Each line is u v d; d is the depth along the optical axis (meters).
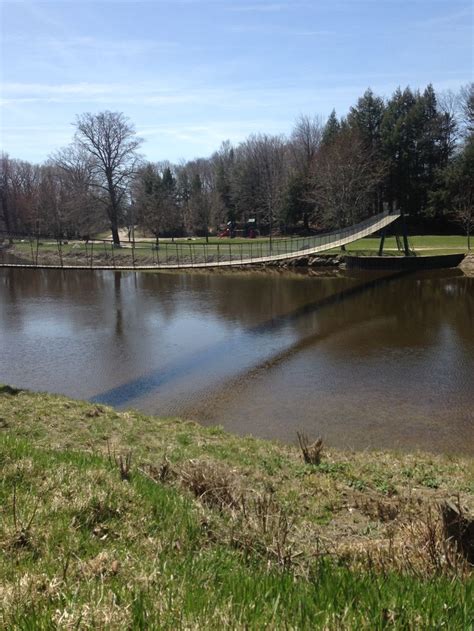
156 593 3.26
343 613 2.84
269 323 29.20
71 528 4.77
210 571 3.81
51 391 18.19
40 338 25.86
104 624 2.77
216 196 87.56
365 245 57.28
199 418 15.64
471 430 14.32
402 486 9.11
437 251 51.12
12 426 11.97
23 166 91.94
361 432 14.32
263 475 9.25
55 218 73.62
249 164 82.81
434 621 2.73
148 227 75.69
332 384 18.61
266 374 19.91
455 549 4.17
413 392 17.56
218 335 26.41
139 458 9.45
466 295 35.97
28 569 3.83
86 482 6.07
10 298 39.06
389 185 67.75
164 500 5.80
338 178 56.97
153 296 39.47
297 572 4.01
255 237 77.88
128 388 18.48
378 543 5.02
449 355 21.86
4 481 5.80
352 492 8.59
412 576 3.68
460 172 60.19
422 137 67.62
